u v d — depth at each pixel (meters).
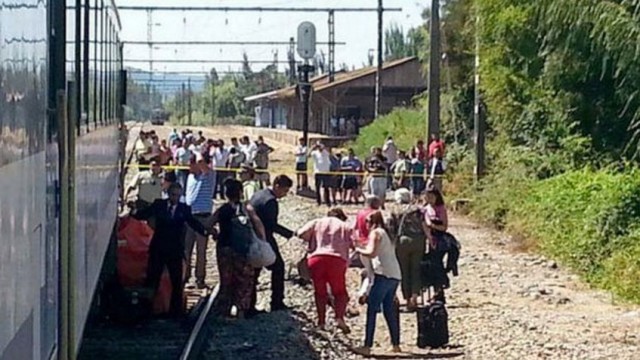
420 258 22.28
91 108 12.68
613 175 35.88
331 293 20.58
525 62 45.41
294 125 119.06
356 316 22.64
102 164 15.51
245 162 51.03
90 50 12.58
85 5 11.79
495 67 47.56
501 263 32.44
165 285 20.98
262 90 157.62
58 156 8.59
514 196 41.78
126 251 20.78
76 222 9.57
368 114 100.12
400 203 24.55
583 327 22.48
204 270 24.98
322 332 20.12
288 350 18.69
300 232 20.67
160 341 19.42
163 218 20.73
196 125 156.38
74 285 9.05
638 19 34.75
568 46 38.00
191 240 24.16
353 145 79.06
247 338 19.28
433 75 49.56
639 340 21.12
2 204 5.54
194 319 20.91
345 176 51.28
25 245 6.36
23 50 6.27
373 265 19.19
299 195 56.50
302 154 57.31
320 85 103.31
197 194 24.31
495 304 25.33
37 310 6.93
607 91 40.41
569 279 29.59
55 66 8.60
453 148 57.03
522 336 21.28
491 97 48.69
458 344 20.39
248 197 24.59
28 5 6.48
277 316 21.11
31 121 6.67
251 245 20.89
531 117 45.78
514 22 44.81
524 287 27.84
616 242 30.30
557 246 33.25
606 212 31.31
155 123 146.88
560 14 36.91
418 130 69.81
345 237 20.45
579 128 42.00
